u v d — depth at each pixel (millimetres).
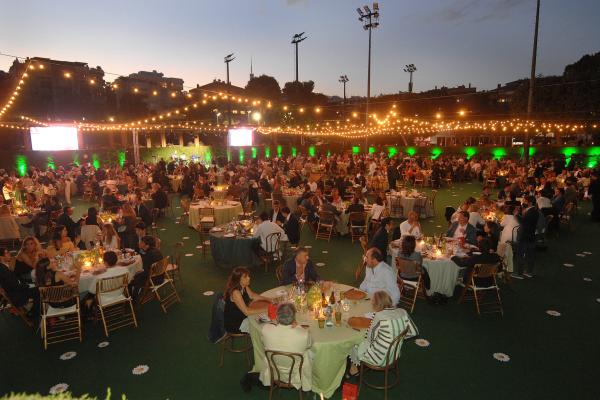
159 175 18469
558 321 6328
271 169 20797
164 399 4559
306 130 34812
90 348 5668
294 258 5930
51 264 6008
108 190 12789
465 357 5312
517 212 8609
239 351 5188
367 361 4414
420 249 7457
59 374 5066
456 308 6770
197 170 20688
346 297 5316
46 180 16734
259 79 41125
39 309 6293
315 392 4469
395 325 4324
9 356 5500
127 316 6609
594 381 4797
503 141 38156
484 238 6656
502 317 6449
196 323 6391
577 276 8258
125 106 40312
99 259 7012
